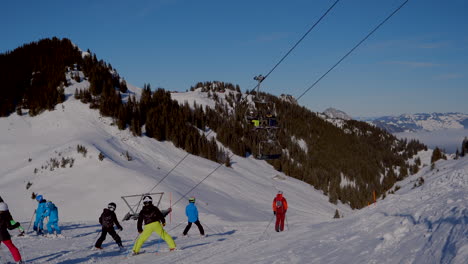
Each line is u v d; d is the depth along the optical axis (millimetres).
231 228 19672
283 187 73688
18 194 39625
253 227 20312
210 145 77812
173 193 38719
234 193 54188
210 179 58688
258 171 81625
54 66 81688
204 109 113438
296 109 155875
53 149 52094
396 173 134250
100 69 85188
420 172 102938
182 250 10477
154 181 41562
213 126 97625
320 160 122062
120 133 65875
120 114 69125
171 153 67938
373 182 118500
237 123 102438
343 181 116188
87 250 11336
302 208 56469
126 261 9461
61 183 41469
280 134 120688
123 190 38594
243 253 8148
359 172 122812
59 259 9883
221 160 77750
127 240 13805
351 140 155250
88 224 19922
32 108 68062
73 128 62719
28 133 62406
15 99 72000
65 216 33656
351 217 11570
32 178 43750
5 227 8633
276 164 91812
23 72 77688
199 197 42344
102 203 35812
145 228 10344
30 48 89938
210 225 21016
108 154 53375
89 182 40969
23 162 50281
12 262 9453
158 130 71688
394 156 149625
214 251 9461
